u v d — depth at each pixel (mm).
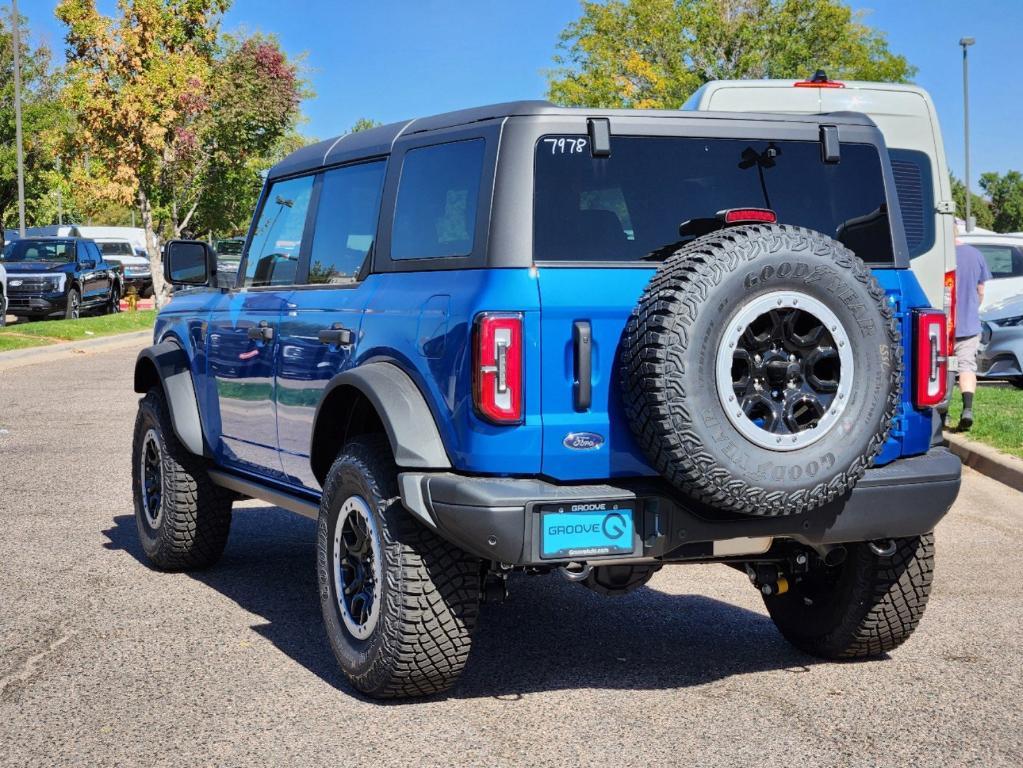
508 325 4387
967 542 8047
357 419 5391
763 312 4266
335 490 5043
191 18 38719
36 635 5789
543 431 4414
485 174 4637
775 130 4984
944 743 4426
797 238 4312
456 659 4727
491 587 4918
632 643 5781
